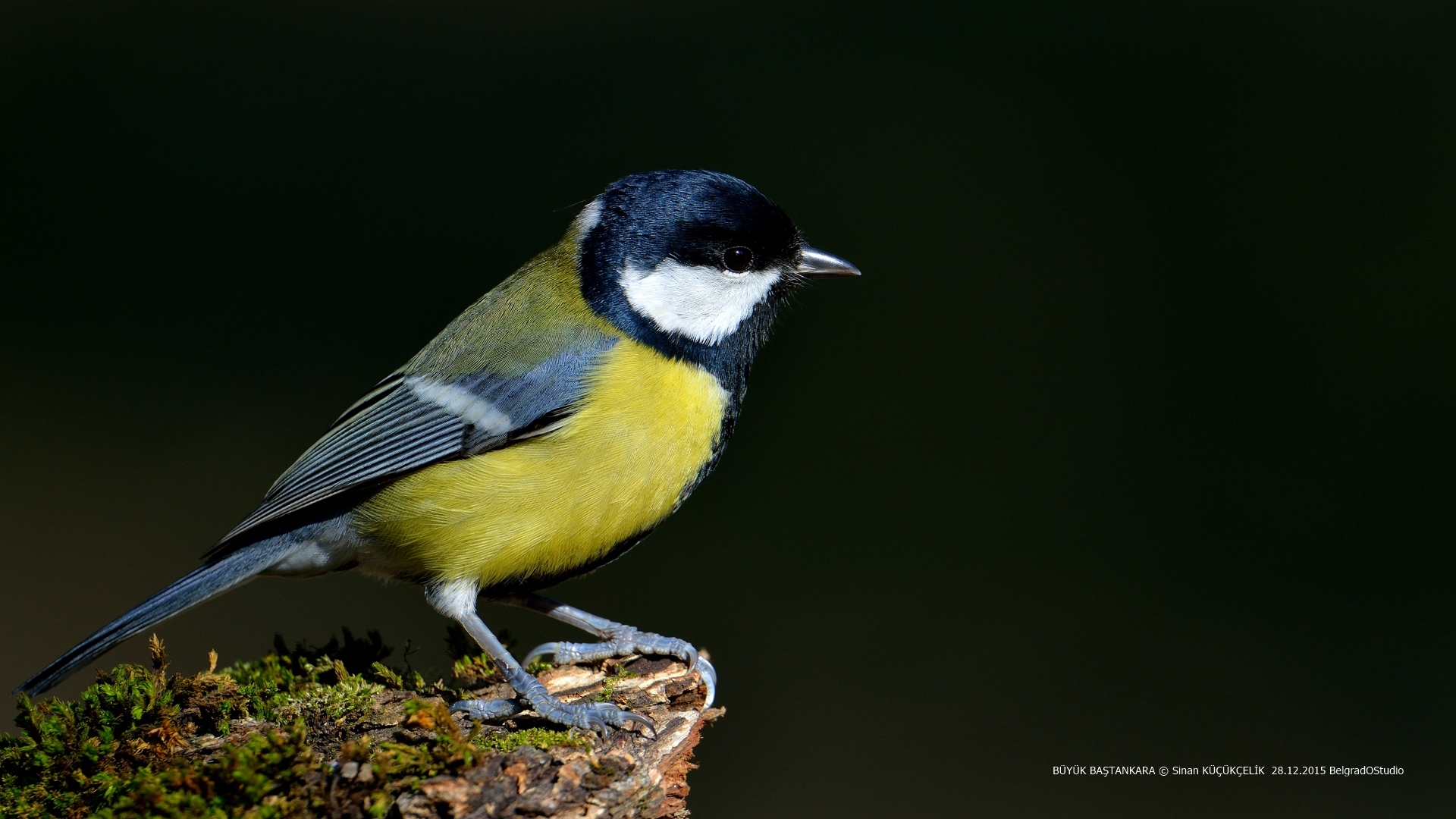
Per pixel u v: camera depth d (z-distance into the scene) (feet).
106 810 13.71
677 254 19.84
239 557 19.83
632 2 50.24
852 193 41.47
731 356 20.35
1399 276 39.34
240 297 39.55
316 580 36.45
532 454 18.88
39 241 41.19
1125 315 39.55
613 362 19.12
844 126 43.24
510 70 44.78
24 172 42.01
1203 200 41.50
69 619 32.60
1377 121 42.93
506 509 18.97
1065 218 41.50
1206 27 45.73
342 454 19.54
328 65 43.75
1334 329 38.60
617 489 19.15
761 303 20.89
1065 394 38.45
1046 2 47.83
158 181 41.22
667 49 47.34
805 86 44.47
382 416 19.61
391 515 19.19
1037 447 37.68
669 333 19.63
